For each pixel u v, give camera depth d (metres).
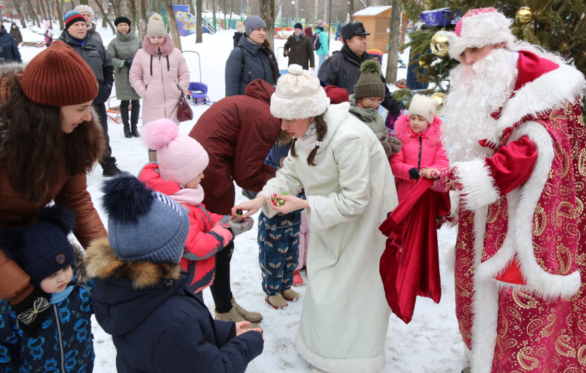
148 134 2.06
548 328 1.86
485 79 1.90
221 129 2.49
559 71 1.78
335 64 4.32
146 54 5.67
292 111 2.07
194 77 12.91
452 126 2.04
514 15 3.63
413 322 2.88
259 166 2.59
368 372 2.29
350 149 2.14
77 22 5.06
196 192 2.13
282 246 2.85
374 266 2.34
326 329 2.29
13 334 1.58
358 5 37.47
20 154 1.45
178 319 1.40
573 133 1.86
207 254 2.06
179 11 28.00
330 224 2.22
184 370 1.41
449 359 2.55
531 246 1.80
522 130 1.81
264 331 2.77
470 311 2.12
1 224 1.67
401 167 3.18
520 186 1.83
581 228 1.93
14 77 1.48
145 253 1.37
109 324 1.43
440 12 3.88
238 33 8.84
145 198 1.37
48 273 1.56
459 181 1.84
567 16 3.60
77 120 1.57
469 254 2.07
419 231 2.08
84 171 1.79
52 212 1.69
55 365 1.69
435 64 4.29
